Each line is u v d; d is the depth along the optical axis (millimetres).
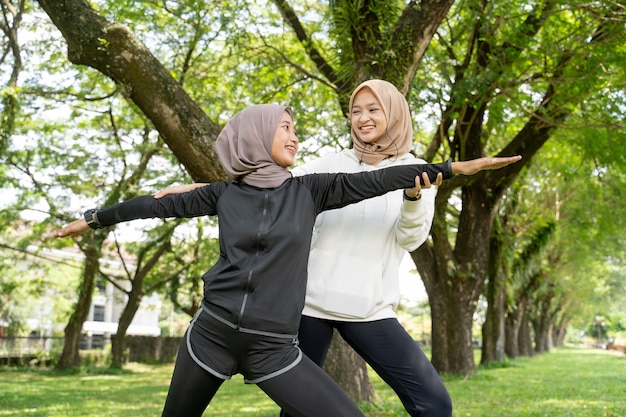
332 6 7469
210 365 2539
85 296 20219
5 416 8375
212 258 20797
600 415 7301
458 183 12055
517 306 26938
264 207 2625
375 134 3135
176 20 10461
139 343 26062
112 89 14320
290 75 11672
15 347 23906
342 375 7676
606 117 9539
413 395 2865
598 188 13758
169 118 6156
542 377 14609
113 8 8109
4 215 17031
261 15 10766
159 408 9523
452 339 13734
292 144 2785
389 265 3113
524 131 11742
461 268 13484
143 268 21375
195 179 6383
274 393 2506
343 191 2693
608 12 8359
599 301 48406
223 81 11945
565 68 9297
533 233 19812
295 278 2576
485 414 7508
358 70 7426
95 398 11375
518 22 9680
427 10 7211
